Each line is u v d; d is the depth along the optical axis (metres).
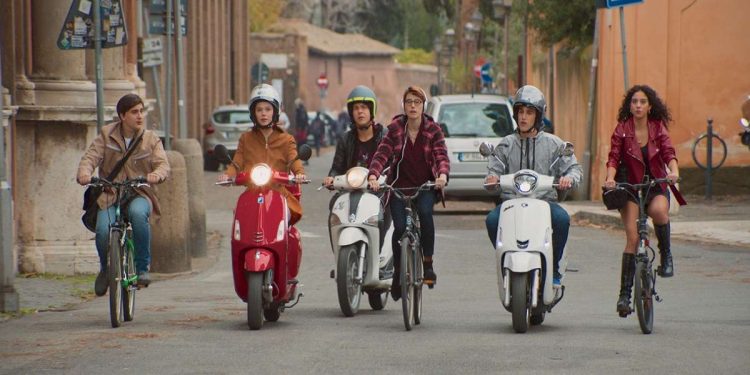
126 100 23.33
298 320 23.23
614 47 54.78
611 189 21.16
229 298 27.66
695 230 40.34
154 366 17.64
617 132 21.44
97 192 23.17
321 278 32.34
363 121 23.70
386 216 23.67
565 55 65.88
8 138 31.28
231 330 21.59
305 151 22.48
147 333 21.12
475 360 17.98
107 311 25.03
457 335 20.78
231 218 51.56
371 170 22.69
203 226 38.22
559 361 17.86
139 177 22.89
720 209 47.16
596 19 55.09
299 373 16.97
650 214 21.44
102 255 22.91
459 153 50.16
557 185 21.05
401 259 21.53
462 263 35.44
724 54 53.44
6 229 24.59
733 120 53.38
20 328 22.34
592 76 55.44
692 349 18.94
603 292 28.30
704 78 53.53
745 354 18.44
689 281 29.81
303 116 115.31
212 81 119.31
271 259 21.52
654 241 39.72
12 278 24.72
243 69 142.00
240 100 139.62
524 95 21.41
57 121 32.72
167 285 30.75
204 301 27.03
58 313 25.02
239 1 138.50
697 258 34.56
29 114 32.34
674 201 44.69
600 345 19.42
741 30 53.34
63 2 33.22
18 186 32.59
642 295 20.62
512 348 19.12
